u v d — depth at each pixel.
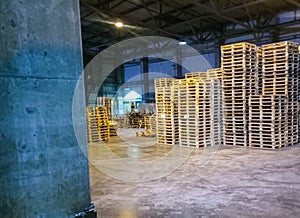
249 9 12.11
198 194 4.28
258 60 8.86
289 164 6.00
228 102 8.89
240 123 8.59
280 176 5.10
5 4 1.28
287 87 8.20
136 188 4.71
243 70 8.41
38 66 1.40
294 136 8.73
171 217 3.43
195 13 12.69
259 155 7.08
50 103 1.46
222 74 8.93
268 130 7.97
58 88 1.49
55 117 1.48
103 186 4.89
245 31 13.18
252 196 4.10
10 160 1.31
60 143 1.50
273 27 12.28
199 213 3.53
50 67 1.45
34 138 1.39
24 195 1.36
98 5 10.72
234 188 4.50
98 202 4.04
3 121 1.28
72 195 1.55
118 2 10.92
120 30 15.45
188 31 15.81
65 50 1.52
